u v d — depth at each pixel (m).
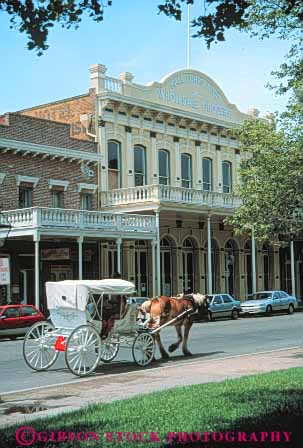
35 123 32.91
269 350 19.14
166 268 40.00
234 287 45.06
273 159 19.95
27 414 10.02
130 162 38.03
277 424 7.95
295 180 19.39
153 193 34.94
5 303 30.77
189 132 42.06
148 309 17.69
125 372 15.11
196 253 41.88
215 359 16.91
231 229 44.62
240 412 8.83
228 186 45.28
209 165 43.78
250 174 20.66
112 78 37.50
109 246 36.34
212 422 8.29
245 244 45.97
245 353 18.50
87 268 35.06
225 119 44.69
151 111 39.16
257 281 46.75
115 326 16.00
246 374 13.59
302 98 19.27
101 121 36.56
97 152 36.31
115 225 32.44
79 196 35.09
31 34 7.49
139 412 9.17
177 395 10.55
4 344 23.14
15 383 13.80
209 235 38.22
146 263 38.62
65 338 15.22
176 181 40.88
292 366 14.66
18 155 31.98
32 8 7.38
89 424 8.45
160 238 39.44
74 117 37.50
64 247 33.62
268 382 11.58
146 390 12.05
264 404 9.32
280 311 39.69
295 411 8.69
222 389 10.97
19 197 32.12
